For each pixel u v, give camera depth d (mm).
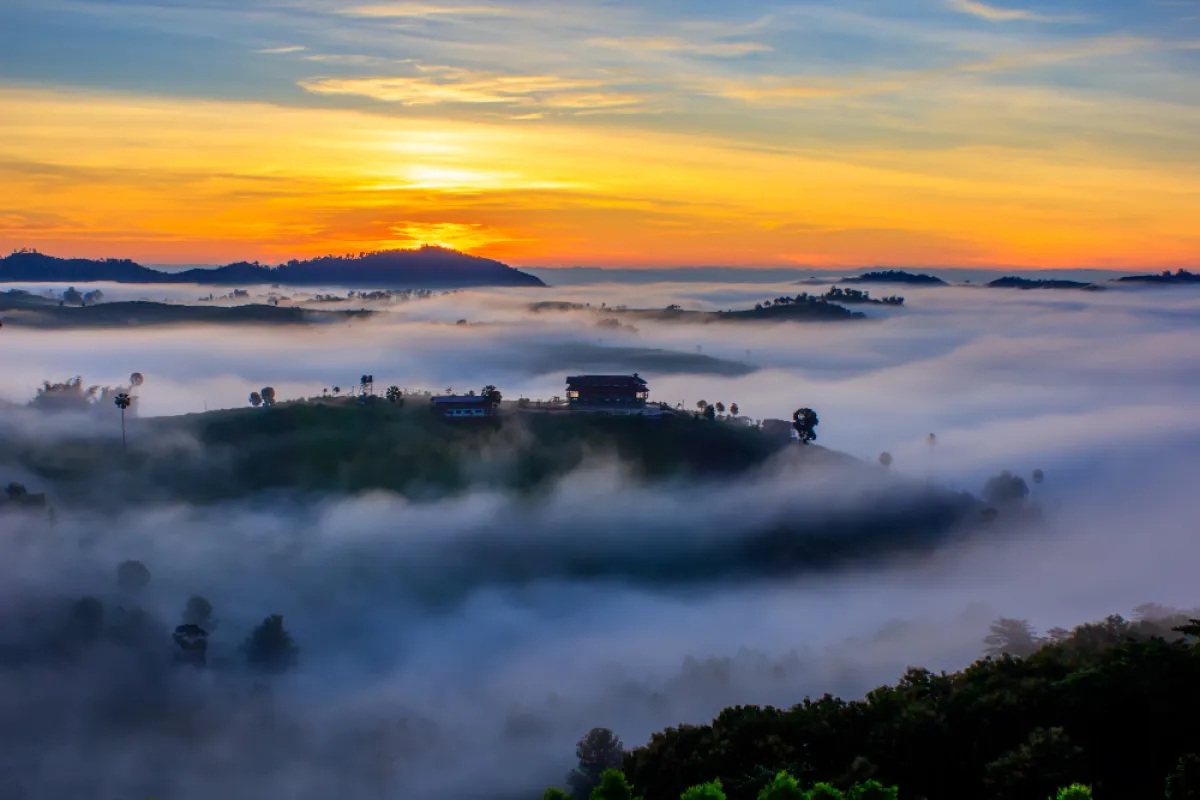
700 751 105938
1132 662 101500
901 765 98188
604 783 82812
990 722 99562
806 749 104250
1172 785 82438
